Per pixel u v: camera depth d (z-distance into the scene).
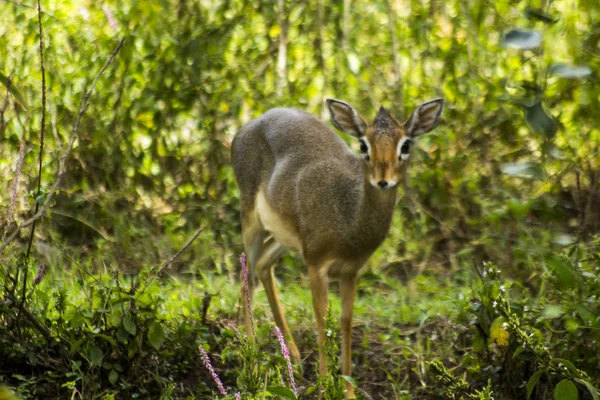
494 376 8.48
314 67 13.23
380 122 8.64
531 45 8.13
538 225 12.02
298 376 8.67
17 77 12.78
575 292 8.23
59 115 12.74
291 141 9.62
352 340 9.84
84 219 12.28
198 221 12.58
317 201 9.05
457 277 11.27
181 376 8.84
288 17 13.18
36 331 8.66
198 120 13.03
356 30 13.27
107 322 8.48
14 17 13.05
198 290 10.92
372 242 8.90
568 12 11.74
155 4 12.87
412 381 9.02
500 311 7.89
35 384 8.19
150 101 12.80
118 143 12.77
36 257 11.10
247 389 6.77
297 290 11.04
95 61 12.80
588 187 12.16
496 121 12.46
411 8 13.19
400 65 13.16
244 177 10.20
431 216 12.20
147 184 12.89
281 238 9.60
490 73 12.73
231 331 9.27
